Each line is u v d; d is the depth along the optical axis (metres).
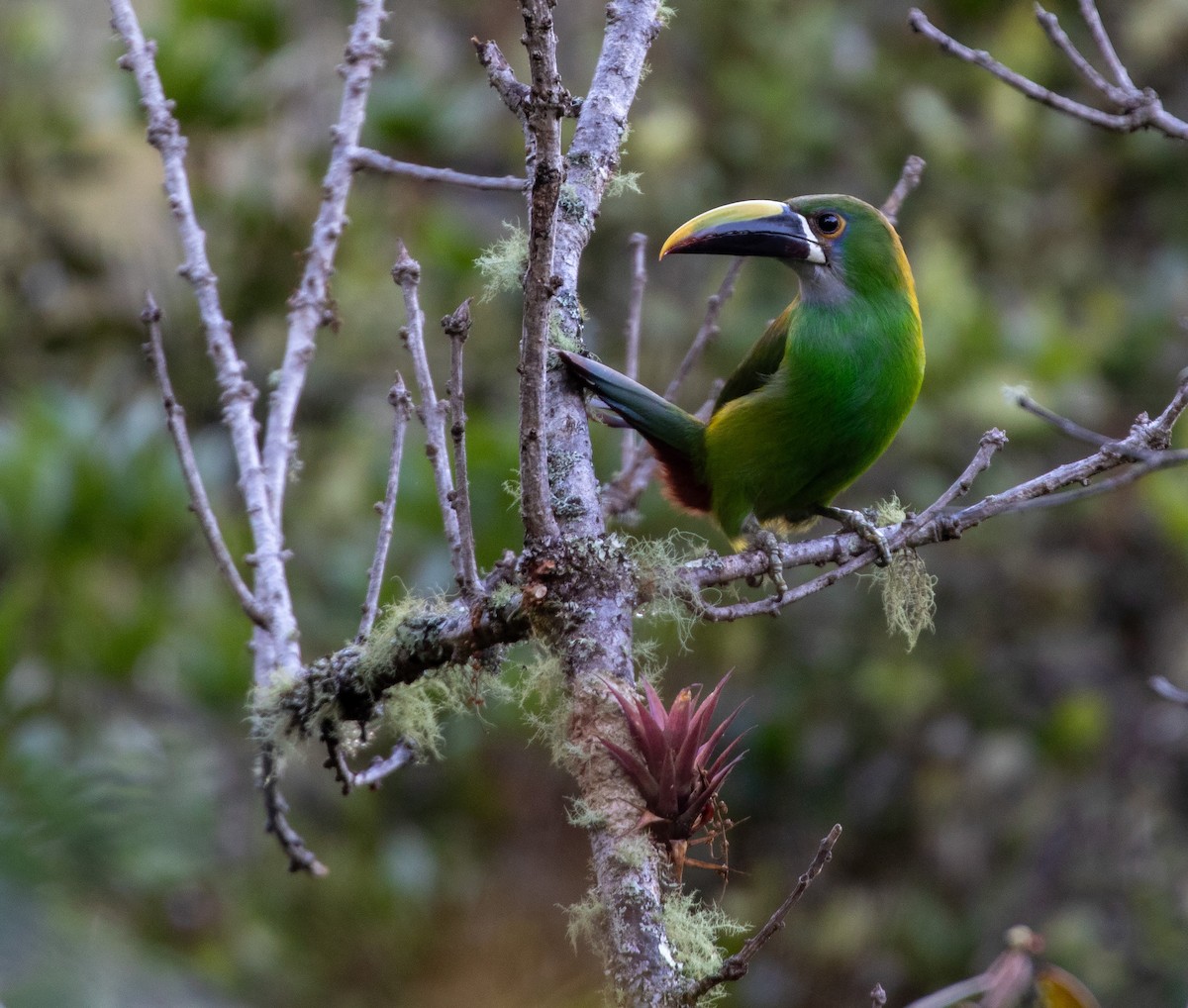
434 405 5.32
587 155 5.96
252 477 5.83
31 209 12.49
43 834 4.52
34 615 10.13
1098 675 13.05
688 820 4.41
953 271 12.42
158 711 10.20
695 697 4.52
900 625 5.92
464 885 11.73
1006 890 12.56
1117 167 13.79
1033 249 13.75
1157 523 12.62
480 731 11.53
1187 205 13.71
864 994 12.40
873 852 12.92
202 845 5.16
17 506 10.24
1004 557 13.01
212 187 12.27
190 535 10.62
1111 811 12.69
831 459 7.45
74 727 9.41
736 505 7.41
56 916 4.18
